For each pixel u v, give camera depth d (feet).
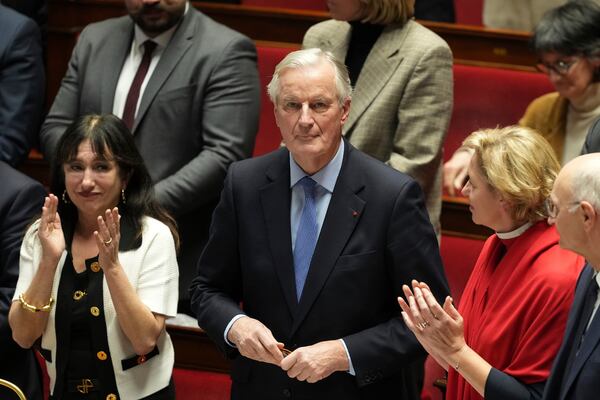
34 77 46.14
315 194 30.83
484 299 30.17
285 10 56.75
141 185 34.01
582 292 26.43
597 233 25.25
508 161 28.63
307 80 29.22
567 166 25.95
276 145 54.95
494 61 55.36
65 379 32.83
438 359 28.53
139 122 43.06
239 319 30.45
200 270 32.30
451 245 48.06
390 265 30.14
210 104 42.86
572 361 25.98
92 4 56.80
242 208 31.30
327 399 30.66
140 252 33.01
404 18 40.19
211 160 41.98
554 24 43.60
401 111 39.34
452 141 54.29
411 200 30.19
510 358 28.76
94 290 32.53
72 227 33.86
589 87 44.11
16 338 33.12
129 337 31.99
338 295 30.09
